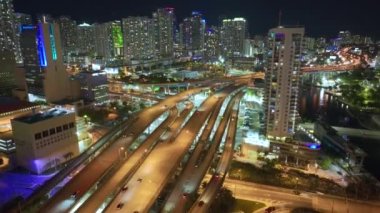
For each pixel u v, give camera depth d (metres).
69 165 183.00
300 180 176.75
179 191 151.25
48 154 195.38
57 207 137.88
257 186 169.62
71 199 143.12
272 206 150.75
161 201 152.62
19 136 191.88
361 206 154.25
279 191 165.25
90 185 154.12
